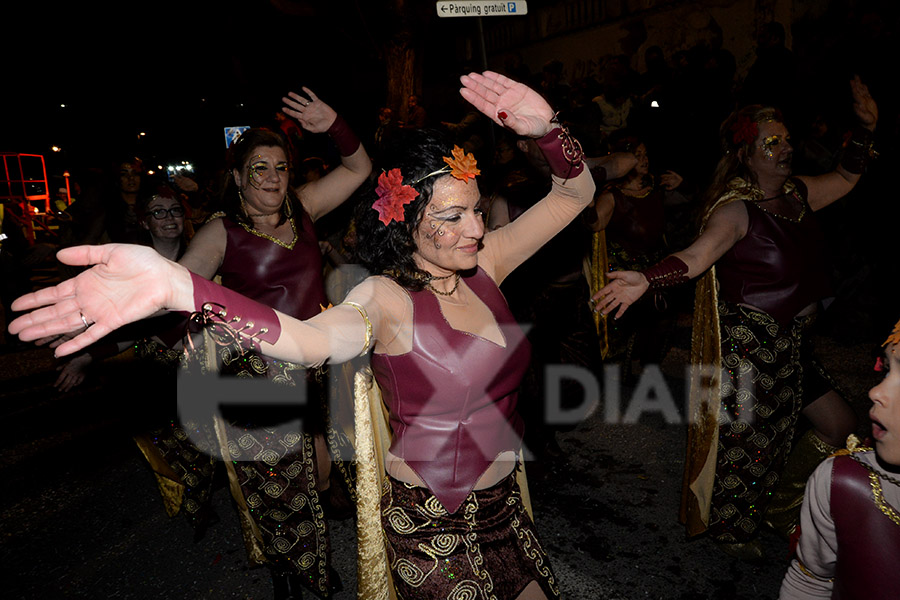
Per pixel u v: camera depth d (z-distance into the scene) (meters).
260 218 2.66
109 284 1.15
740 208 2.49
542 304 3.55
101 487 3.87
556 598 1.73
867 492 1.25
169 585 2.88
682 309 6.55
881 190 5.23
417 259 1.64
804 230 2.51
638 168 4.37
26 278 7.68
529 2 10.67
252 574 2.93
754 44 7.41
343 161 2.89
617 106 8.10
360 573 1.81
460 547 1.61
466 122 7.62
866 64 6.01
